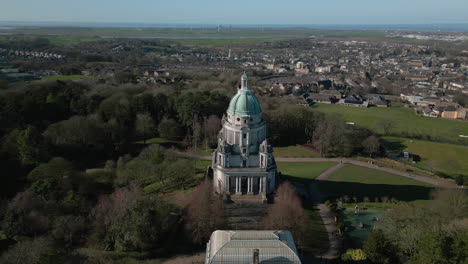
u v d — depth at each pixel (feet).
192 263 435.53
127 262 435.94
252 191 569.23
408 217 483.92
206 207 494.18
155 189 626.64
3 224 468.75
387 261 408.46
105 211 486.38
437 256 374.43
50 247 424.05
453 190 589.32
